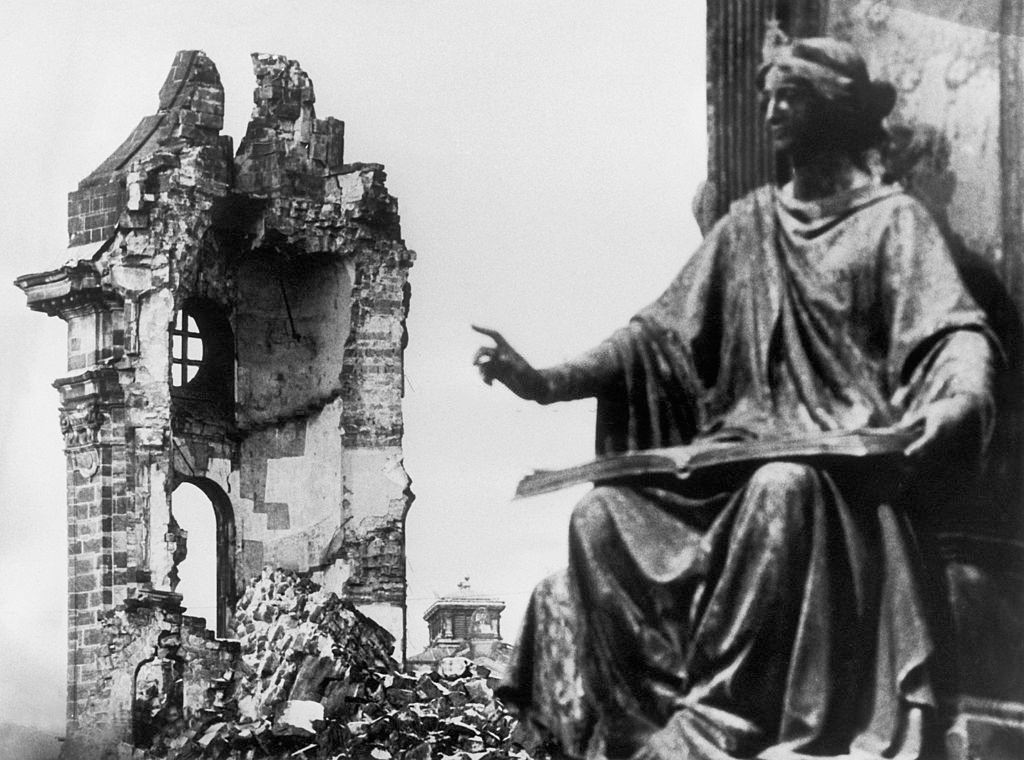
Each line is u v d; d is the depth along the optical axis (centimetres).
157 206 5131
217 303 5269
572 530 964
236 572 5238
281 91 5347
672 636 946
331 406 5303
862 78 983
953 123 1012
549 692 992
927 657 909
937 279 951
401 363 5341
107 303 5119
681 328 1009
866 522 923
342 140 5381
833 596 912
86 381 5091
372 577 5228
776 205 996
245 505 5272
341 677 4425
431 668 4312
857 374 958
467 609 4375
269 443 5312
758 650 915
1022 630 945
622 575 953
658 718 950
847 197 980
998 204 999
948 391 918
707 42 1066
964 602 936
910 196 975
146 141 5222
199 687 4897
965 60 1016
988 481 954
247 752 4416
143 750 4894
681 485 957
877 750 906
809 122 980
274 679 4569
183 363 5244
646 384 1009
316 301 5359
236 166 5331
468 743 3959
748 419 973
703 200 1059
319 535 5272
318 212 5303
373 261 5325
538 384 998
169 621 4978
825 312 966
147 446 5094
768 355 976
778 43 1022
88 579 5056
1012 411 965
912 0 1032
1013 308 988
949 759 912
